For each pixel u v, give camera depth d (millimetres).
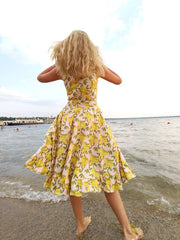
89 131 1233
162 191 2250
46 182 1237
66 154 1210
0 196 2160
